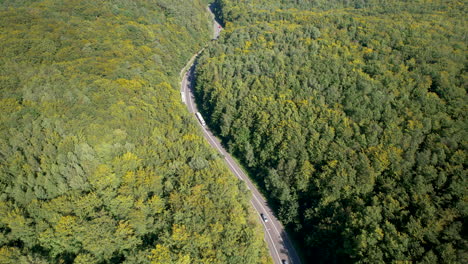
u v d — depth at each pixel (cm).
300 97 11700
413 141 9431
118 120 9731
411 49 11812
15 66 9875
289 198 10644
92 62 11450
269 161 11688
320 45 13400
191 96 16700
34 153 7975
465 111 9556
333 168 9744
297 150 10719
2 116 8194
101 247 7212
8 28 11369
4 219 6856
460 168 8338
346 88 11369
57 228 7056
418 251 7412
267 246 10194
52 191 7738
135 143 9656
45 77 9881
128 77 11919
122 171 8625
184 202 8138
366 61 12162
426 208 7962
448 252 7081
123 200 7938
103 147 8750
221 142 14150
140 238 7825
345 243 8425
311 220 9950
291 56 13325
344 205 9344
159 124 10856
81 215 7581
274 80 12762
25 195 7375
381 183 9156
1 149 7675
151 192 8662
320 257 9588
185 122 11831
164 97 12369
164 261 7069
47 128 8462
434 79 10681
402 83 10819
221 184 9012
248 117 12488
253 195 11862
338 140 10169
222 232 8038
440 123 9612
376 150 9550
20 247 6912
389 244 7719
